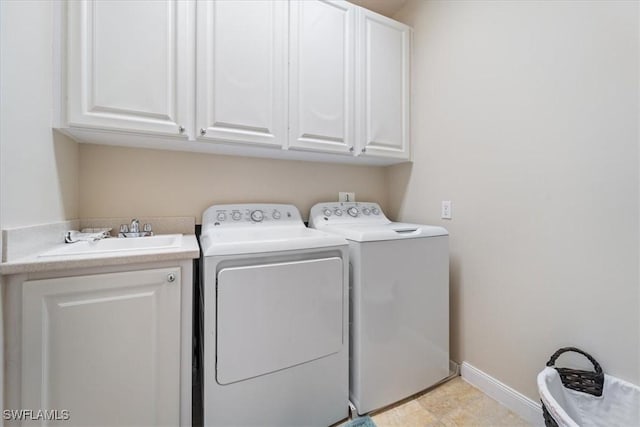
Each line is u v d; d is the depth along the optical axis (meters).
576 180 1.17
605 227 1.09
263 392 1.16
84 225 1.38
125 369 0.98
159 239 1.40
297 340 1.22
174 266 1.05
